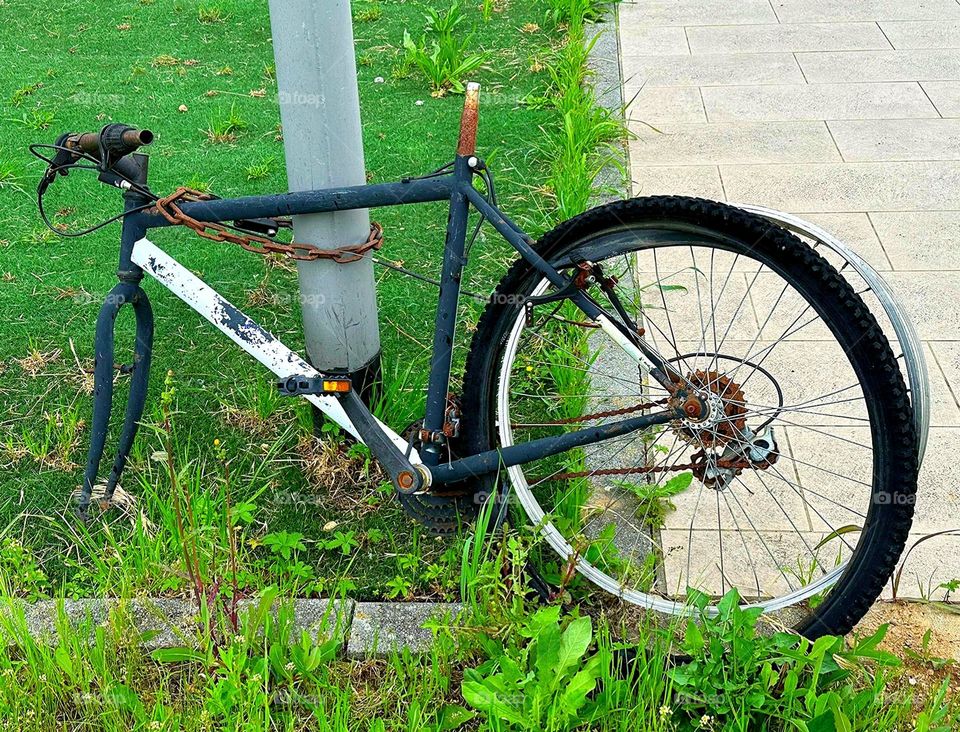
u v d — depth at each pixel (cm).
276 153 506
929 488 305
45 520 304
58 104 555
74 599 273
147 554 278
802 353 362
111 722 239
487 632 252
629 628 267
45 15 676
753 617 235
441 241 435
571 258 251
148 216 274
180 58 613
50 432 335
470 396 270
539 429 329
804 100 545
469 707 244
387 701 244
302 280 301
